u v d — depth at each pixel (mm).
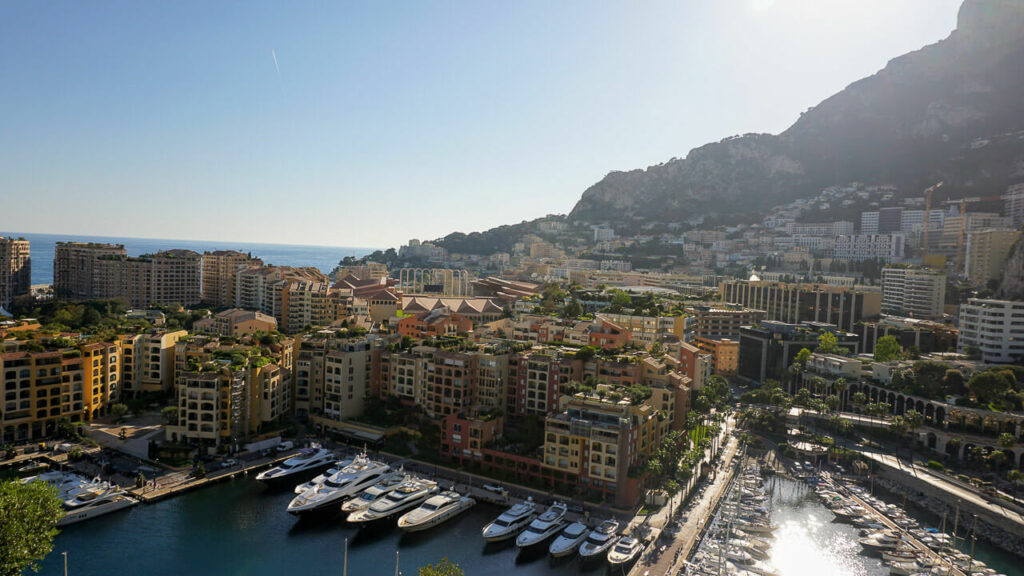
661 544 146750
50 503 108125
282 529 154125
